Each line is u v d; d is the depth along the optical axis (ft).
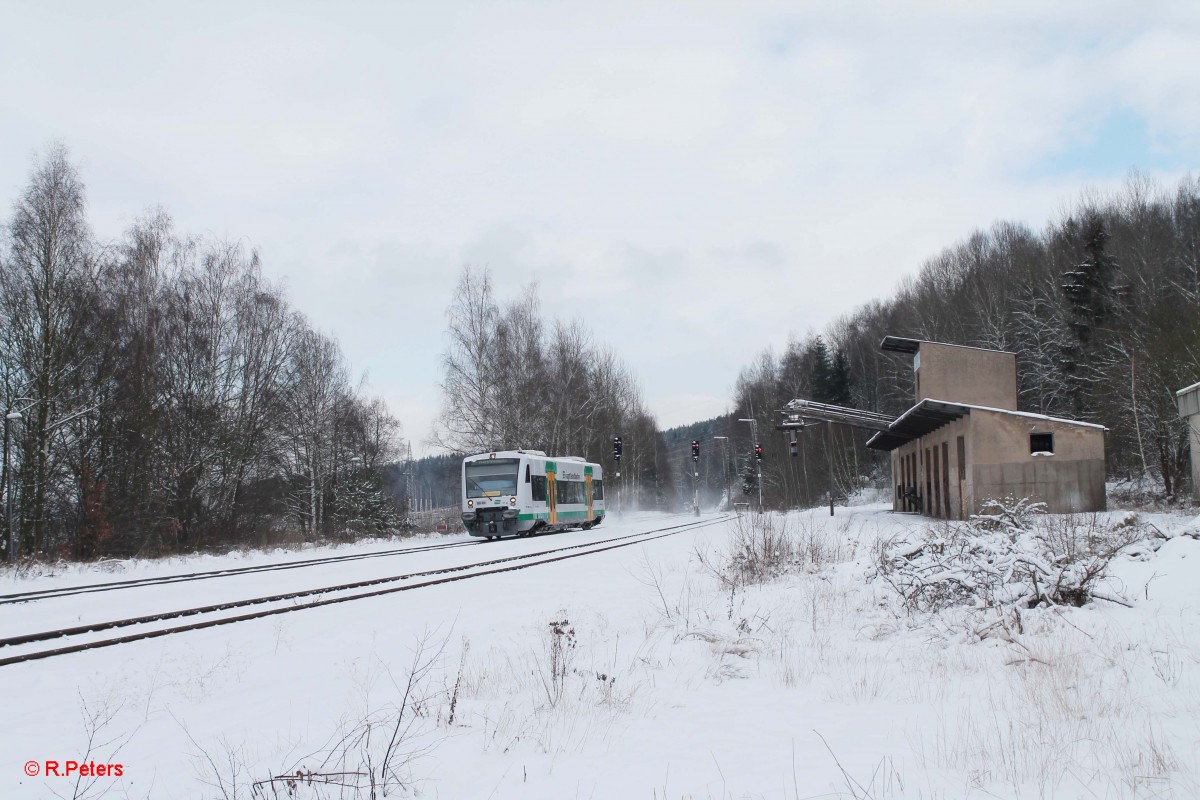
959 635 29.71
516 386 148.66
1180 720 18.26
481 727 21.50
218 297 119.75
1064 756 16.83
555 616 40.32
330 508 153.79
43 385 94.84
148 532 104.83
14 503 88.12
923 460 123.65
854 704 22.49
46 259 95.76
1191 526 36.58
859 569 43.60
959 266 252.83
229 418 119.96
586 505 134.92
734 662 28.30
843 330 322.55
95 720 23.00
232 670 30.37
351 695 25.98
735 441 366.84
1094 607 30.12
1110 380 129.08
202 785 17.94
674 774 17.11
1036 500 86.79
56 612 46.83
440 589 50.88
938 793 15.17
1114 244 176.14
